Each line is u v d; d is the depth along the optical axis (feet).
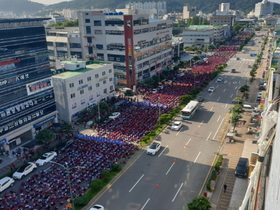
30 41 180.86
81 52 349.00
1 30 160.25
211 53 566.77
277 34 427.74
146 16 332.80
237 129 200.54
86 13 323.78
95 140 188.24
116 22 304.71
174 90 301.22
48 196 130.62
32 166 156.56
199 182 140.97
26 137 196.03
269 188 34.81
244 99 266.36
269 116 50.49
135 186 139.44
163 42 400.26
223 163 156.76
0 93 165.89
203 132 199.00
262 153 49.57
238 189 133.28
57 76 225.76
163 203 126.62
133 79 317.83
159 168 154.71
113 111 242.99
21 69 177.27
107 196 132.36
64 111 223.51
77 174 148.25
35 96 191.52
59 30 428.97
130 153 169.78
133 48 306.35
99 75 256.32
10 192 137.18
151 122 215.51
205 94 291.17
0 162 168.14
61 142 189.06
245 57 504.84
